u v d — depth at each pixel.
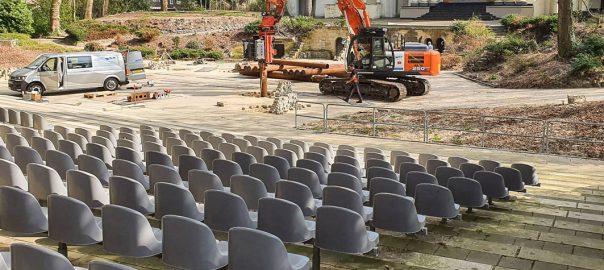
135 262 6.81
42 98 25.81
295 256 5.87
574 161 14.52
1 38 42.56
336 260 7.05
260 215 6.45
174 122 20.53
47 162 9.27
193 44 51.88
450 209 7.79
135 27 54.31
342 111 23.69
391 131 19.11
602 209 9.95
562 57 30.39
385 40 27.41
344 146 13.36
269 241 5.20
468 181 8.51
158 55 49.34
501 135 17.06
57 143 11.62
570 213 9.62
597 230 8.66
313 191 8.59
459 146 16.52
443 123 19.88
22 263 4.68
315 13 59.50
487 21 48.38
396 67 27.75
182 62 46.78
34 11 51.91
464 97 26.48
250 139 13.48
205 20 56.38
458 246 7.64
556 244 7.89
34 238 7.50
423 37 45.56
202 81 34.78
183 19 56.00
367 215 7.51
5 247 7.15
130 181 7.18
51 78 26.47
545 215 9.46
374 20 53.44
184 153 10.64
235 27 56.75
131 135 12.80
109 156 10.24
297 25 52.28
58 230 6.21
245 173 10.12
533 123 18.53
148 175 9.13
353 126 20.09
